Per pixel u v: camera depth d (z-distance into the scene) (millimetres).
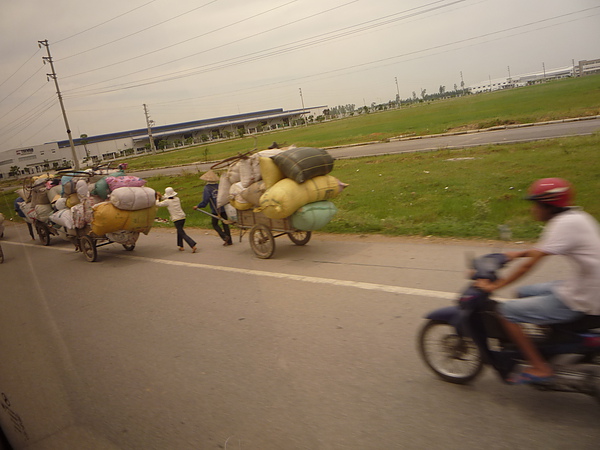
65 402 2953
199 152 57500
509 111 34438
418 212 11258
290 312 5660
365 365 4160
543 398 3484
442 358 3893
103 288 7023
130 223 9820
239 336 4949
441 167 16656
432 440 3039
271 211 8125
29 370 2797
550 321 3270
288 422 3186
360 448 2959
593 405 3336
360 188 15359
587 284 3121
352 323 5137
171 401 3512
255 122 105500
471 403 3479
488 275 3484
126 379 3912
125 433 3047
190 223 14711
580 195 10141
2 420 2773
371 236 9617
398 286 6195
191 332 5148
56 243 10141
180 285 7410
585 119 22859
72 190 9266
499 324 3436
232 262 8914
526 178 12602
